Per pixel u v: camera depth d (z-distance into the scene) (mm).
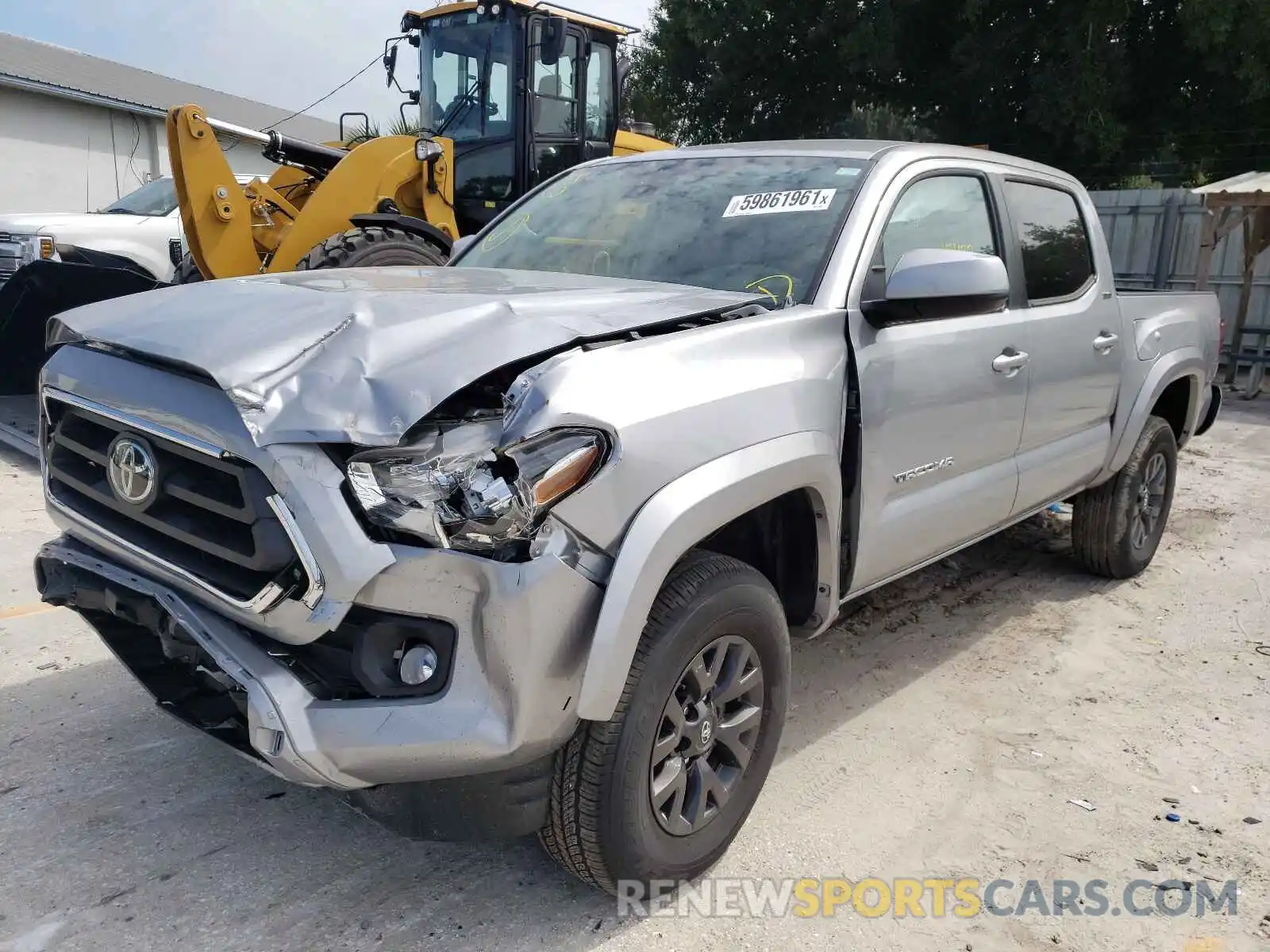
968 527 3766
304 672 2236
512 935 2498
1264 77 16281
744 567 2623
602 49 8875
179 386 2281
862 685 3965
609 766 2320
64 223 9516
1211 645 4473
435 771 2164
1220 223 11469
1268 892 2770
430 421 2189
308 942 2443
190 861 2721
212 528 2230
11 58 20500
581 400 2188
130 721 3406
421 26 8547
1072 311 4238
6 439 6258
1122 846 2957
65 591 2668
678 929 2549
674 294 2865
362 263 6652
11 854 2707
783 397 2689
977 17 17266
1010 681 4051
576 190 4020
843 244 3141
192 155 6742
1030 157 19094
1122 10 16453
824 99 20297
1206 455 8500
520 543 2125
